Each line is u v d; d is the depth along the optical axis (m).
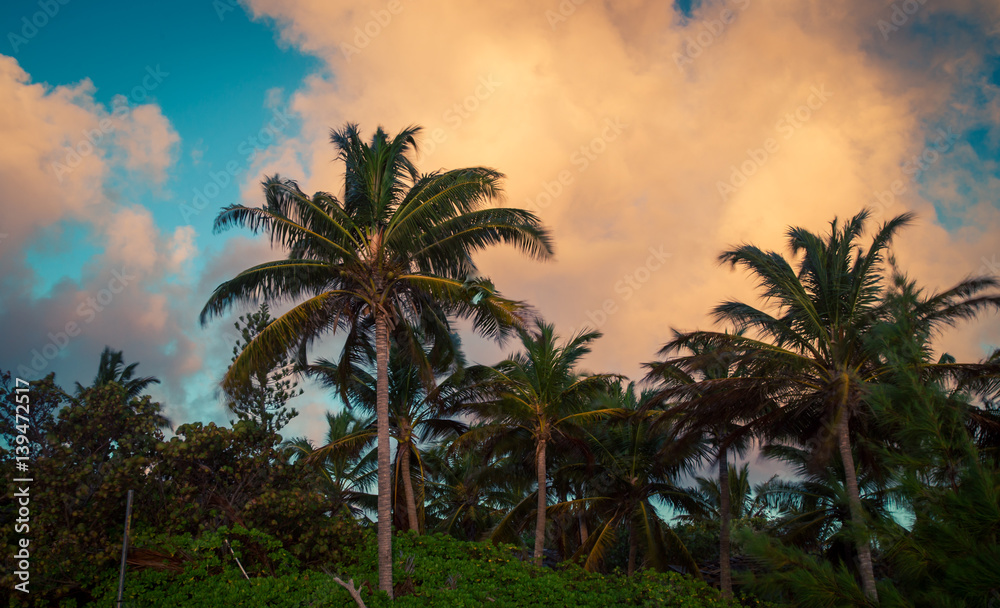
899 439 6.65
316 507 16.77
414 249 15.65
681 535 30.75
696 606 17.12
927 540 5.84
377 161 16.45
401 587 15.46
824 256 17.69
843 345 16.42
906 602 5.70
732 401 18.50
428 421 25.84
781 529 25.61
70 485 13.99
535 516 27.03
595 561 23.08
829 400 16.02
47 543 13.36
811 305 17.00
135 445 15.59
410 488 24.55
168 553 14.27
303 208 15.52
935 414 6.24
